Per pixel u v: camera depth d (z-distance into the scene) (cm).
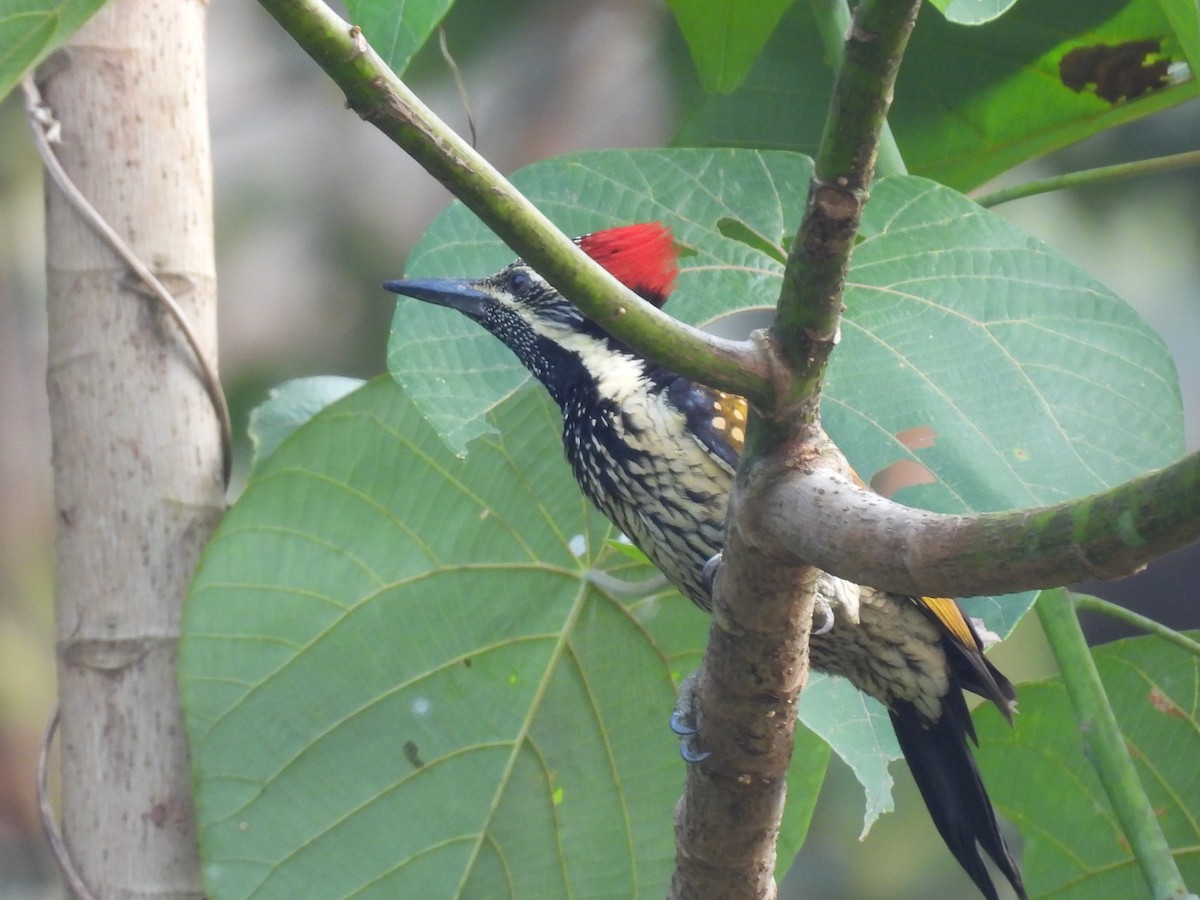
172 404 580
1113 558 281
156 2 580
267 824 599
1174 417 554
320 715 611
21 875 1227
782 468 359
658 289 591
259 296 1341
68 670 580
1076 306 573
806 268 331
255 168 1385
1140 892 740
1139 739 736
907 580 320
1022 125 799
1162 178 1223
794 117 814
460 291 649
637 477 625
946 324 566
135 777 578
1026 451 541
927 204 600
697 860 485
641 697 663
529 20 1314
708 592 629
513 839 646
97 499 575
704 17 713
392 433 616
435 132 315
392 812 626
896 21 300
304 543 607
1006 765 745
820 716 652
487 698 647
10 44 326
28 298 1280
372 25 356
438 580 635
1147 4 731
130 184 573
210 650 588
